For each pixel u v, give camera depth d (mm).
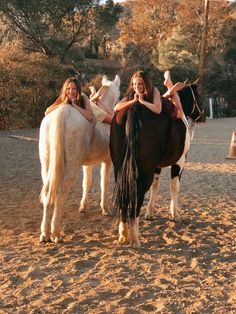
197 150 17219
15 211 8125
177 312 4426
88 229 7090
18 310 4410
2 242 6434
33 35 38000
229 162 14445
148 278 5238
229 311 4461
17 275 5266
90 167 7875
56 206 6312
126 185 5824
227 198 9484
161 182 11070
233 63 52969
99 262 5699
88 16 40656
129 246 6309
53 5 37656
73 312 4391
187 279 5234
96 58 57781
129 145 5789
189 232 7062
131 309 4445
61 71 30281
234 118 40125
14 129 25953
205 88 48844
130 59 52469
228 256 6031
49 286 4977
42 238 6406
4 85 26344
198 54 56688
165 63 45812
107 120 7039
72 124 6129
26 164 13352
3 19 38062
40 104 27828
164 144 6203
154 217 7836
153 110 5945
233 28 57625
